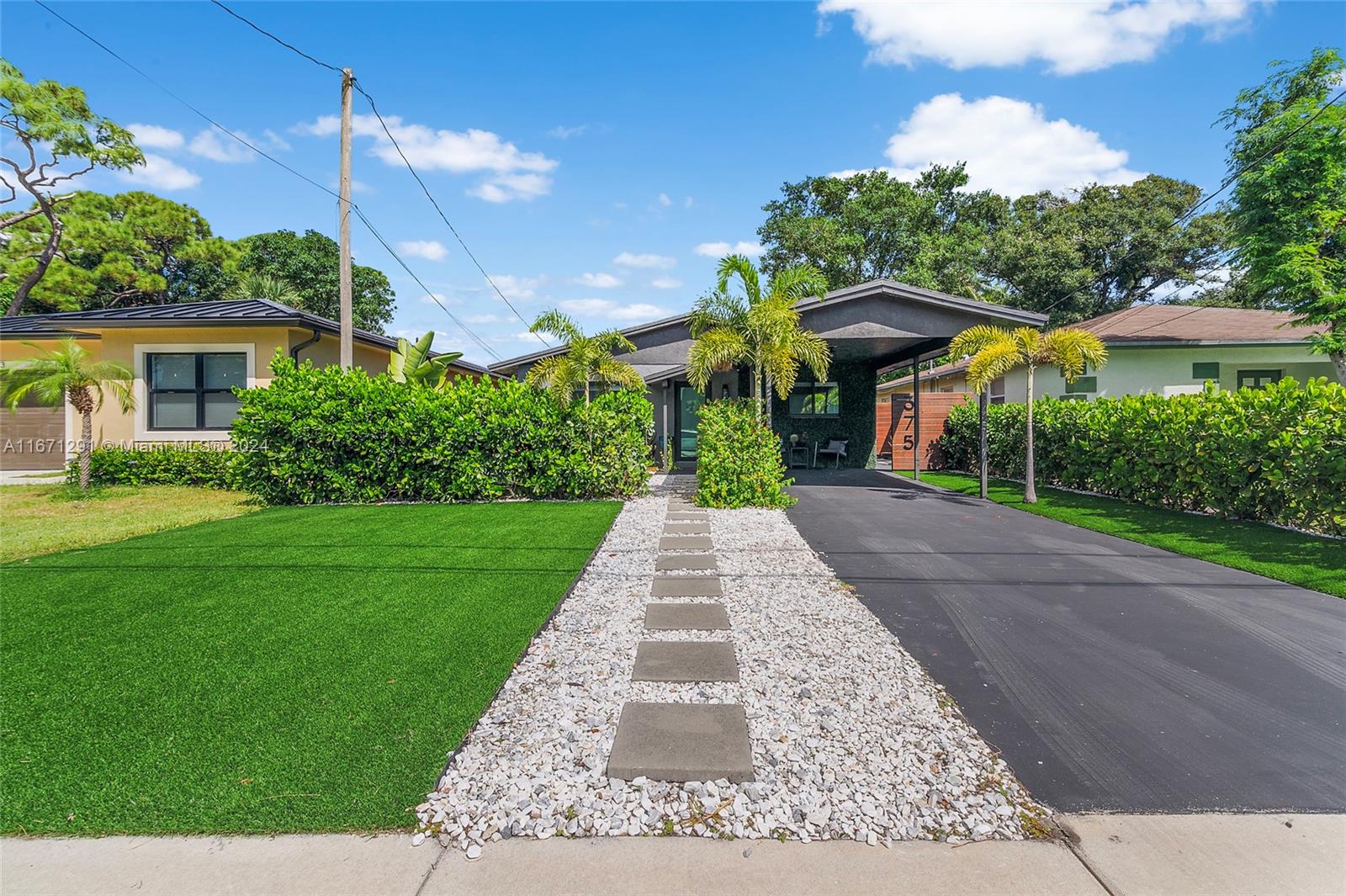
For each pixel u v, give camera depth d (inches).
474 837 86.4
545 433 393.7
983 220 1165.7
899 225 1029.2
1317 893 76.4
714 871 81.1
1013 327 430.9
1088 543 269.1
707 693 129.0
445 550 250.5
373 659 144.5
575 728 114.4
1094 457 398.6
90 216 879.7
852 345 495.8
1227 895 76.4
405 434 384.2
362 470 383.6
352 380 390.3
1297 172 422.9
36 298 855.7
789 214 1168.2
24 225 808.3
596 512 345.4
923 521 324.8
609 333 410.6
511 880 79.1
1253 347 592.7
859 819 90.8
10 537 273.7
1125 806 93.4
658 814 91.6
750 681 135.0
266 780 98.0
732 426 376.5
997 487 464.4
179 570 218.8
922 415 665.6
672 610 181.3
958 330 434.9
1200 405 312.7
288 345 475.2
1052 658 147.7
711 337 374.6
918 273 962.1
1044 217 1152.8
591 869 81.3
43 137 754.2
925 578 215.5
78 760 103.3
